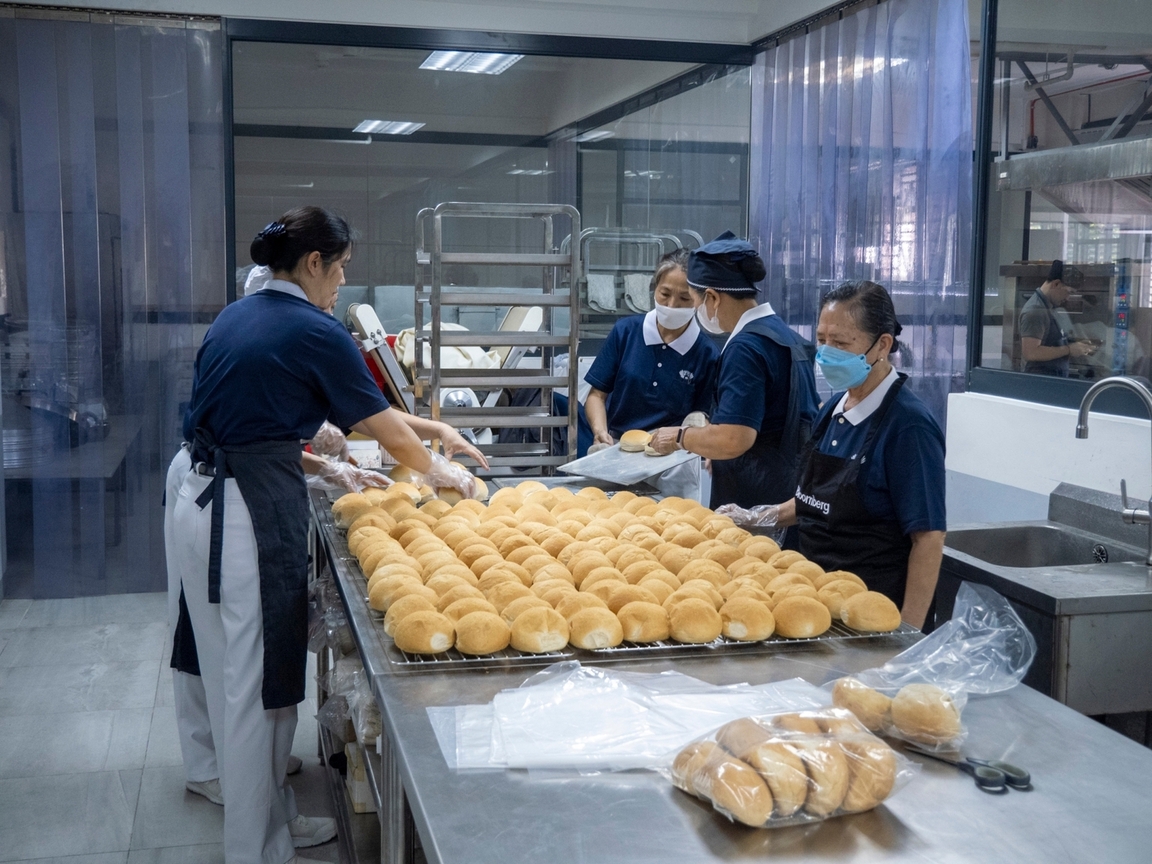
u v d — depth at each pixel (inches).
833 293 75.3
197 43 183.0
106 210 182.5
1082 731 47.4
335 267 82.4
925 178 153.6
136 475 188.4
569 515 82.8
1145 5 105.0
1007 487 125.5
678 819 39.7
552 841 37.9
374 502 86.6
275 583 79.8
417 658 56.2
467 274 202.7
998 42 128.6
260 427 79.3
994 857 37.3
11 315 180.7
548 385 125.3
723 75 207.5
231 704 81.1
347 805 93.0
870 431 76.2
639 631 58.6
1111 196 110.1
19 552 185.5
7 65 175.9
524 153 201.5
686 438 100.7
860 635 61.2
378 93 193.3
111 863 93.5
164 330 187.2
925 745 45.1
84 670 145.9
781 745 40.8
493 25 193.9
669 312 124.0
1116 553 95.1
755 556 72.1
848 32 172.1
